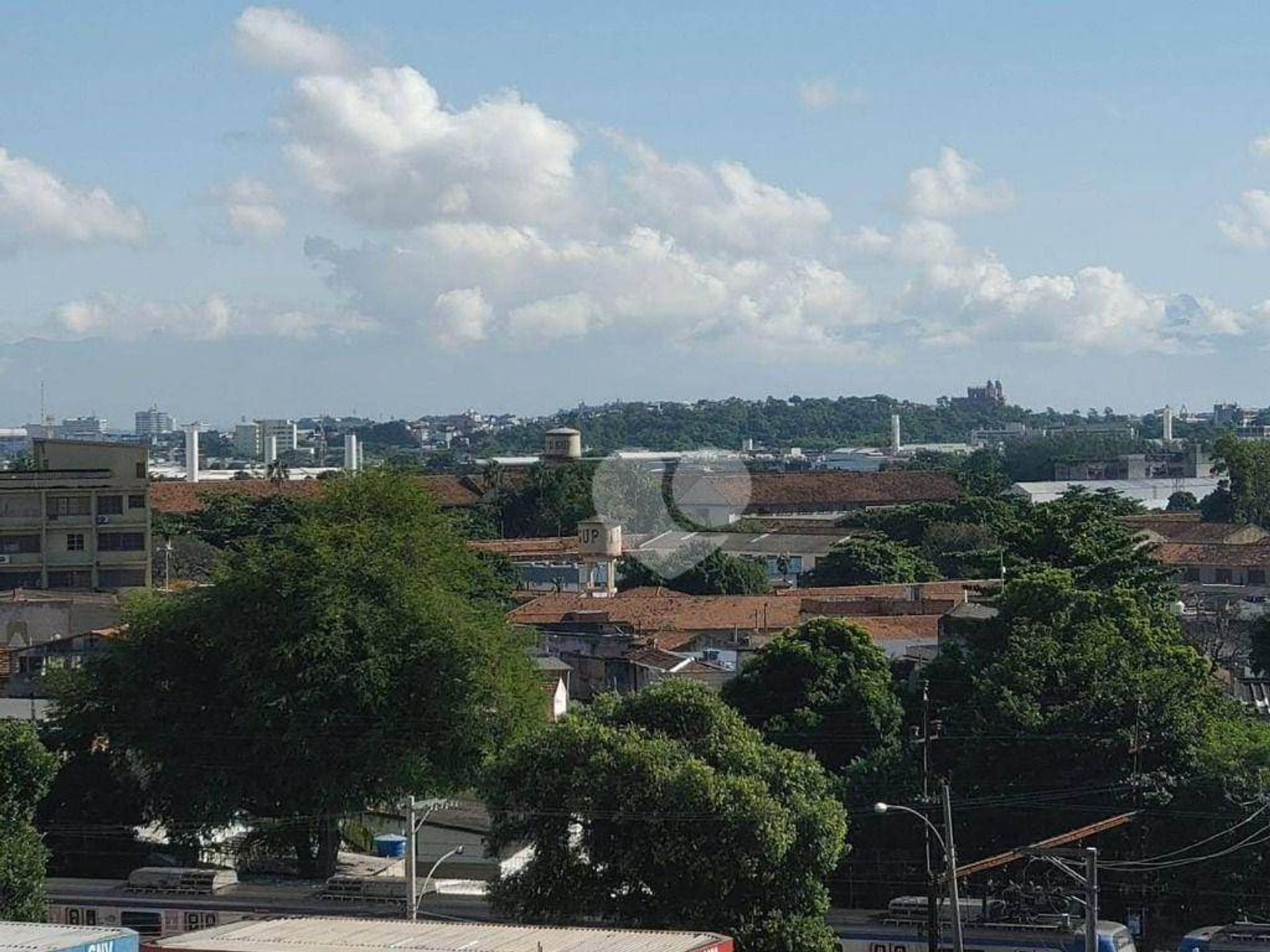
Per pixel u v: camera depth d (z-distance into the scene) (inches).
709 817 1790.1
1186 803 2066.9
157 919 2107.5
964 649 2787.9
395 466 3358.8
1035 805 2130.9
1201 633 4087.1
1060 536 3939.5
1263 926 1866.4
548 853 1862.7
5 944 1237.1
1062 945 1884.8
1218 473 7824.8
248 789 2431.1
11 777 2037.4
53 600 3907.5
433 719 2415.1
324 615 2422.5
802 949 1785.2
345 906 2102.6
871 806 2178.9
